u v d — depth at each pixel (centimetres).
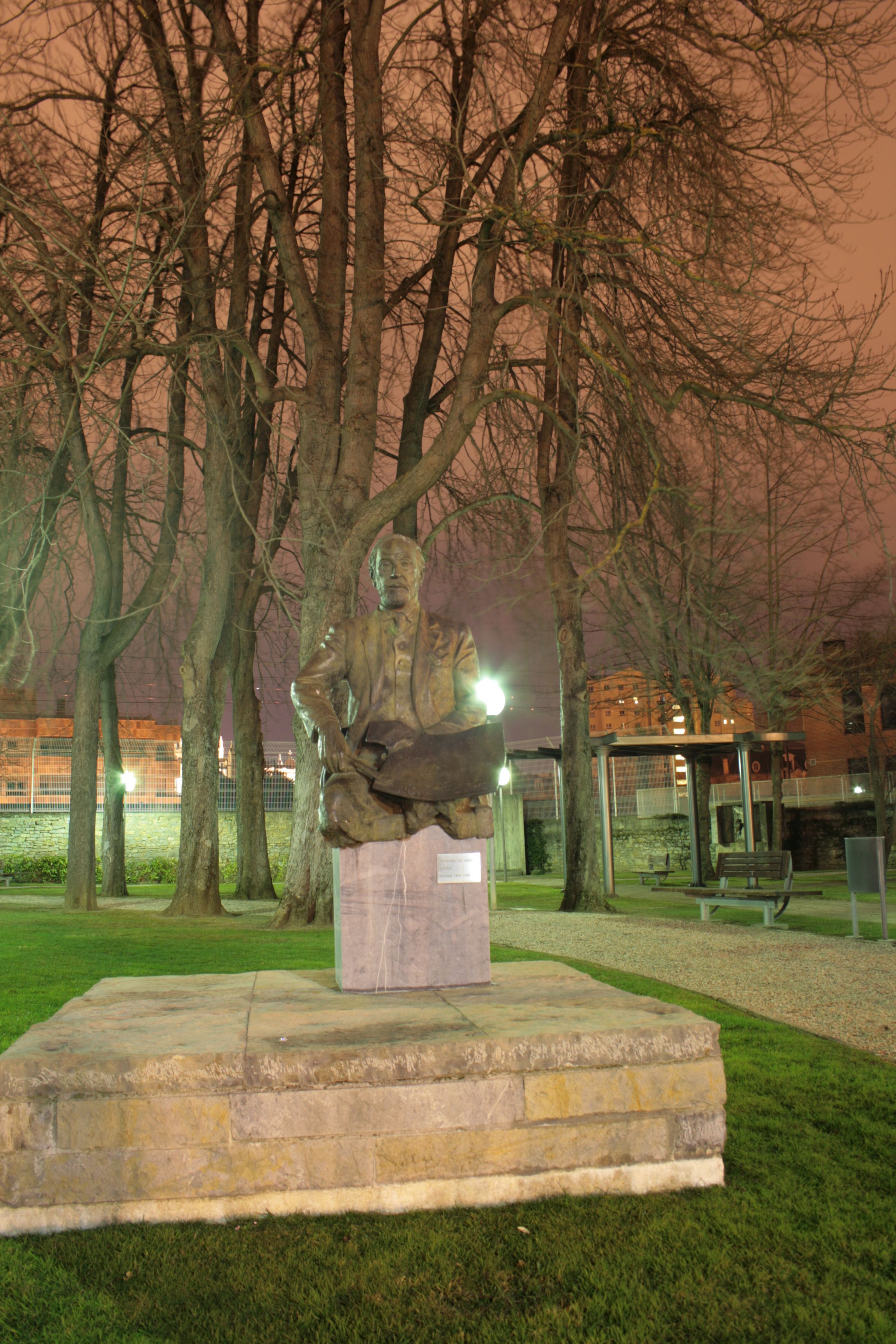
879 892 1285
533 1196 400
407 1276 339
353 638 589
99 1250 357
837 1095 547
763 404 1456
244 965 1018
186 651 1938
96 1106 384
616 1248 359
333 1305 322
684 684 2400
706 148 1445
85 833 2153
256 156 1555
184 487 2136
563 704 1920
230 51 1522
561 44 1427
